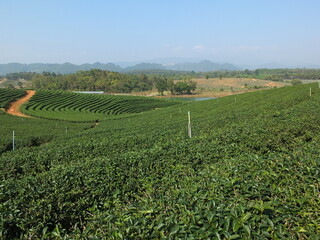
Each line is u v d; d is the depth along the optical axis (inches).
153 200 213.0
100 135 1033.5
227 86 6594.5
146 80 7204.7
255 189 207.0
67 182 311.6
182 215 176.7
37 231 222.2
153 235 157.3
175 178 296.2
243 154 345.7
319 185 208.5
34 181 321.4
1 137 1237.1
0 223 212.8
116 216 188.9
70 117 2455.7
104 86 6171.3
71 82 6309.1
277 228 156.1
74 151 607.2
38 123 1990.7
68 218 270.5
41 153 613.3
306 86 1967.3
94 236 165.2
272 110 943.0
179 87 5364.2
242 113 986.7
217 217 165.5
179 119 1459.2
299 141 401.1
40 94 3774.6
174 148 438.9
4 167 521.7
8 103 2952.8
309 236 151.1
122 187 305.9
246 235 149.9
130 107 3543.3
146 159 379.6
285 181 222.4
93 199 288.5
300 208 180.4
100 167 355.9
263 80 7657.5
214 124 815.1
